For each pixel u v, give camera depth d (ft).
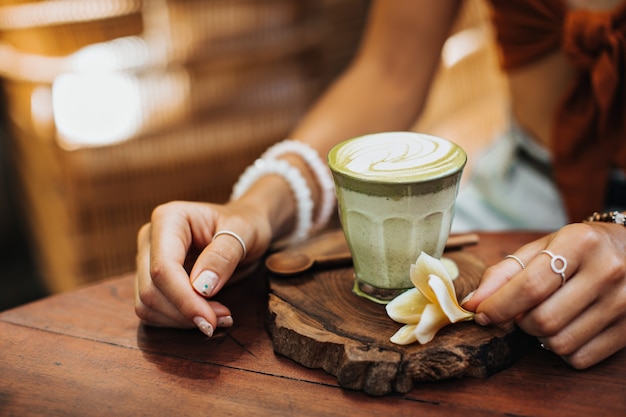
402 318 1.76
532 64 2.70
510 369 1.75
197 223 1.95
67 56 3.33
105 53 3.37
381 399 1.68
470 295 1.80
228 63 3.64
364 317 1.83
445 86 4.07
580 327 1.70
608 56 2.37
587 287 1.69
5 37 3.55
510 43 2.71
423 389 1.70
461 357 1.69
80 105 3.37
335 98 2.72
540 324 1.70
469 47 4.21
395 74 2.73
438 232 1.79
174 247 1.85
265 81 3.79
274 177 2.32
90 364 1.81
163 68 3.51
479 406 1.64
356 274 1.94
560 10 2.53
